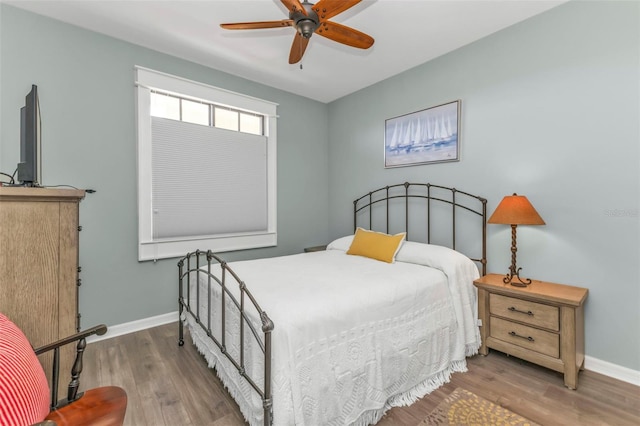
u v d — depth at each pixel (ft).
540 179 7.39
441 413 5.36
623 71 6.20
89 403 3.48
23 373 2.63
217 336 6.26
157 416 5.26
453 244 9.20
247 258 11.33
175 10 7.27
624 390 5.92
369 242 9.18
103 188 8.36
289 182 12.49
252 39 8.54
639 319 6.08
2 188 3.19
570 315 5.98
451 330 6.90
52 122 7.61
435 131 9.56
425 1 6.86
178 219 9.64
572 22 6.83
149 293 9.16
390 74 10.72
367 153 11.92
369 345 5.34
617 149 6.29
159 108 9.39
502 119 8.05
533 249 7.55
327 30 6.01
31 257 3.43
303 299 5.18
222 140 10.57
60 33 7.68
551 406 5.49
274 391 4.29
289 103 12.39
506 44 7.93
